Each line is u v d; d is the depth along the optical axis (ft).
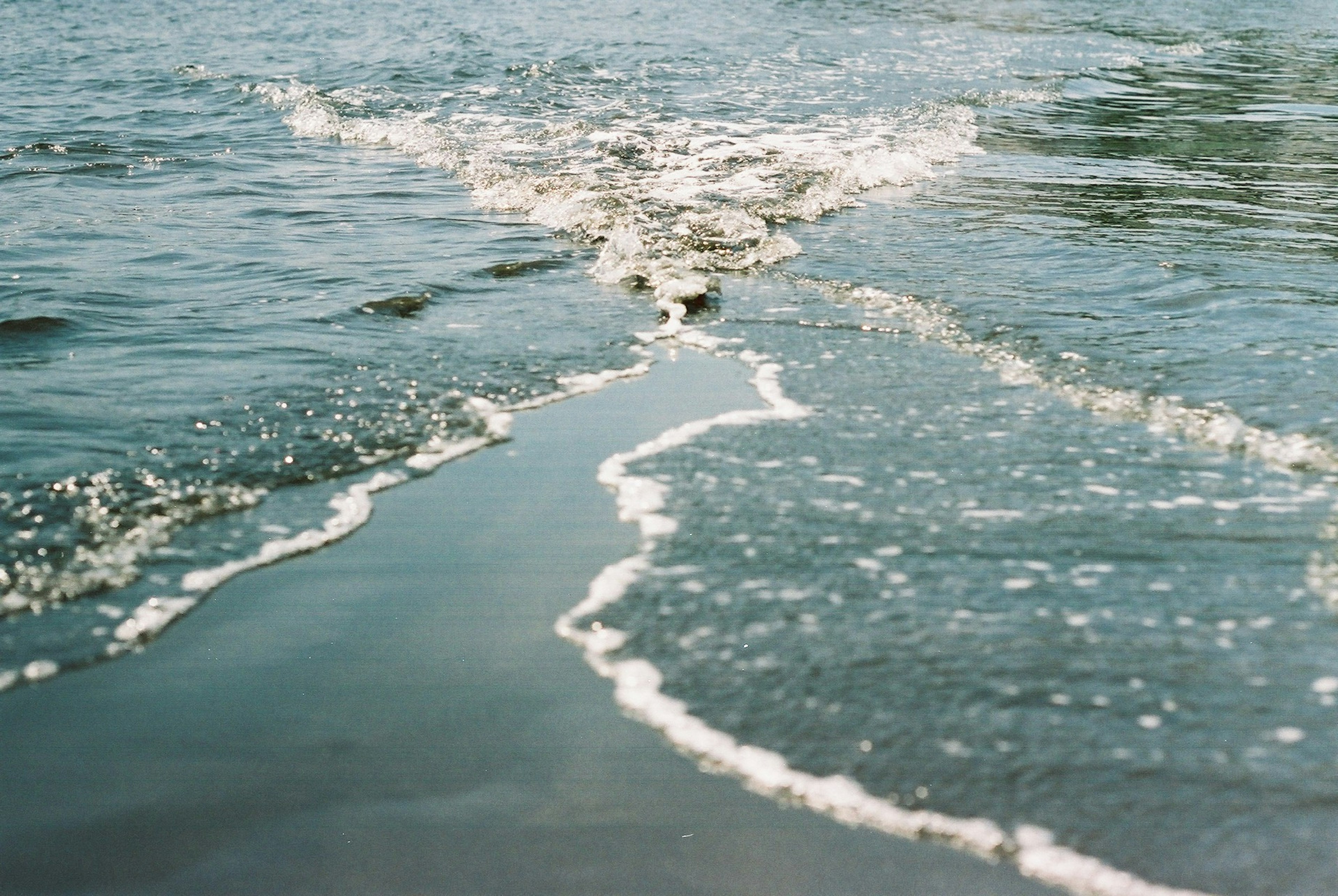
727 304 16.89
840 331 15.66
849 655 8.56
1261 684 8.17
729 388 13.76
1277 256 18.49
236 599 9.37
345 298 16.47
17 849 6.71
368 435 12.26
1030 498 10.86
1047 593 9.30
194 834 6.86
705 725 7.88
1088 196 23.45
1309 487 11.04
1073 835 6.91
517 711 8.03
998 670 8.35
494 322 15.96
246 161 26.32
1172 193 23.65
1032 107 34.06
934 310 16.25
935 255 19.10
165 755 7.53
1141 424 12.47
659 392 13.65
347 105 32.68
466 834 6.91
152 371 13.57
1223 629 8.80
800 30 48.83
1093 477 11.28
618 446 12.20
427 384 13.60
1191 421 12.41
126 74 38.58
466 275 18.02
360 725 7.86
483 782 7.34
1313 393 12.85
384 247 19.53
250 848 6.77
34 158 25.64
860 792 7.27
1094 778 7.32
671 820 7.05
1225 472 11.36
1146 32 51.78
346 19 53.26
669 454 11.92
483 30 48.83
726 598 9.32
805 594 9.36
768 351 14.94
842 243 20.11
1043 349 14.58
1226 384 13.20
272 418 12.46
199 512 10.58
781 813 7.13
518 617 9.14
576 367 14.39
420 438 12.27
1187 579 9.50
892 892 6.56
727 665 8.49
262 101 33.94
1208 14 59.88
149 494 10.78
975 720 7.85
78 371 13.50
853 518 10.54
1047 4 62.03
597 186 23.07
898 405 13.12
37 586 9.34
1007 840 6.90
